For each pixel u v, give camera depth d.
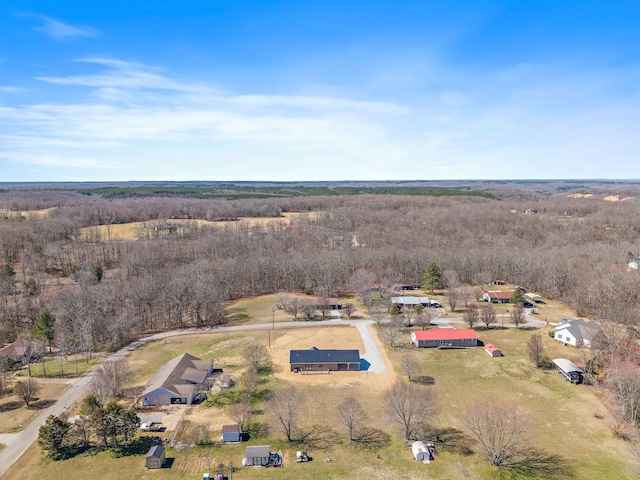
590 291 110.81
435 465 53.88
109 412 58.56
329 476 51.91
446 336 92.81
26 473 52.59
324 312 116.69
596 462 53.94
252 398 70.81
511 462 54.22
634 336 89.38
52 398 71.25
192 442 58.91
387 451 56.81
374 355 88.25
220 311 115.81
